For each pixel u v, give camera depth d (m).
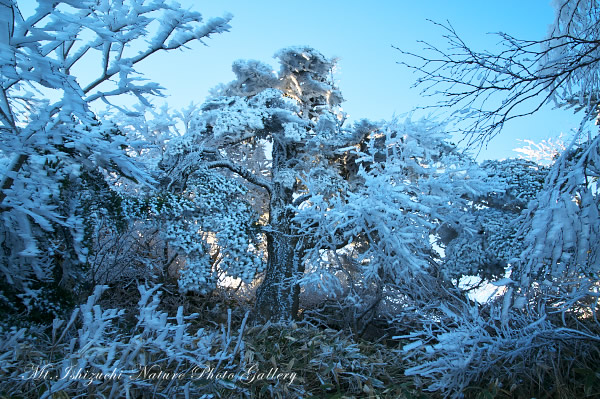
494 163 6.21
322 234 5.82
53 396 1.82
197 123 7.26
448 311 3.28
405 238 5.15
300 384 3.08
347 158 7.33
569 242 2.62
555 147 6.70
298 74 7.80
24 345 2.22
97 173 3.49
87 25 2.00
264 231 6.96
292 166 7.57
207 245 6.55
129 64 2.27
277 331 4.59
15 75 1.92
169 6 2.16
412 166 5.74
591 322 3.38
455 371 2.78
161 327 2.14
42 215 2.60
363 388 3.11
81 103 2.10
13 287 2.78
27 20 1.90
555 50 3.73
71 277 3.19
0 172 2.54
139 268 6.58
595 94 3.57
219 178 6.66
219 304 7.02
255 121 6.60
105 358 2.09
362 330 5.52
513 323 3.19
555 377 2.84
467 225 5.62
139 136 7.61
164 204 5.63
